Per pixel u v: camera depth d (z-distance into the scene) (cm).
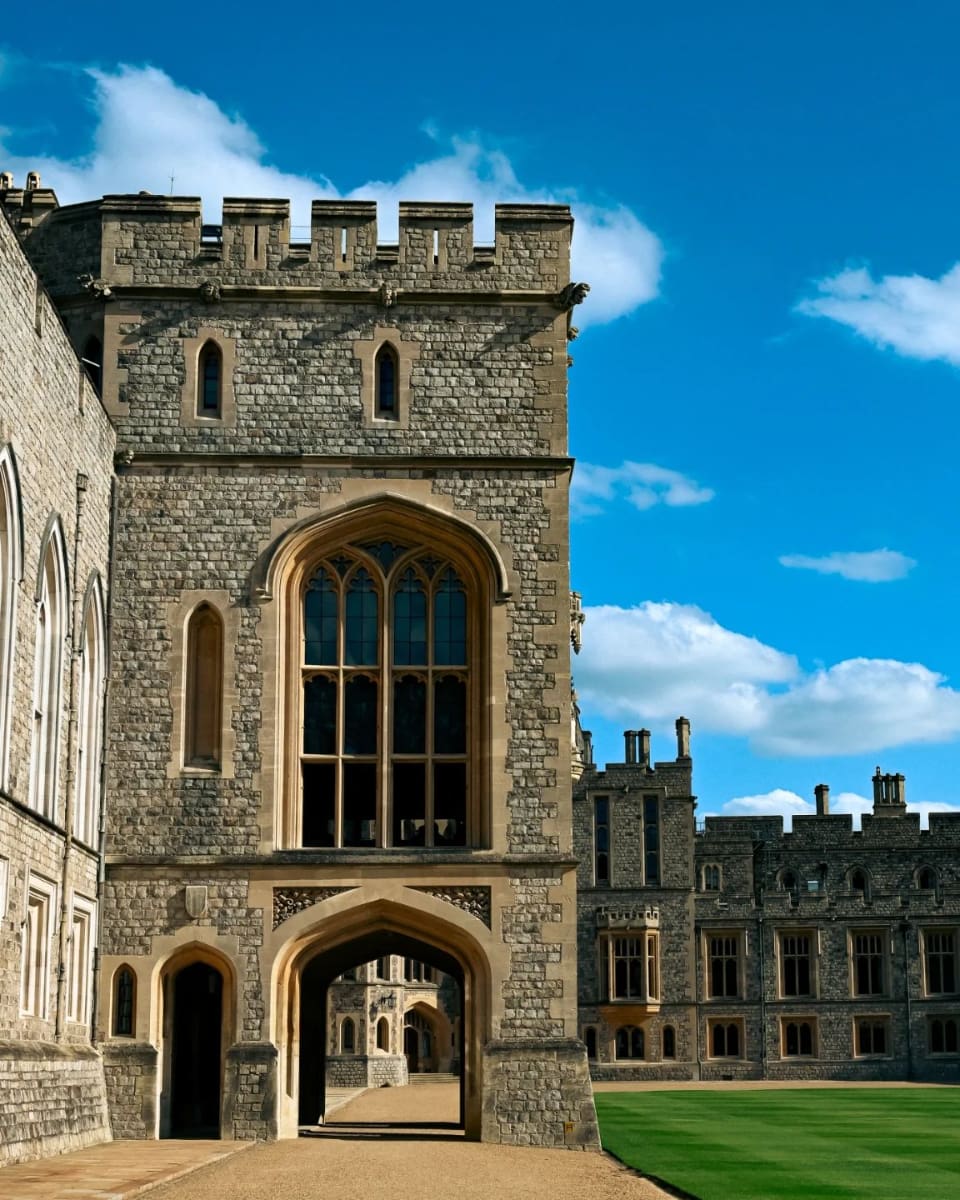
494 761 2517
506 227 2686
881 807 7575
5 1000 1962
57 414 2211
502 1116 2406
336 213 2672
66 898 2242
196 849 2480
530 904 2477
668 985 6869
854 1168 2166
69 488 2286
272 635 2547
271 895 2467
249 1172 1828
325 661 2591
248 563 2569
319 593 2611
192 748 2534
